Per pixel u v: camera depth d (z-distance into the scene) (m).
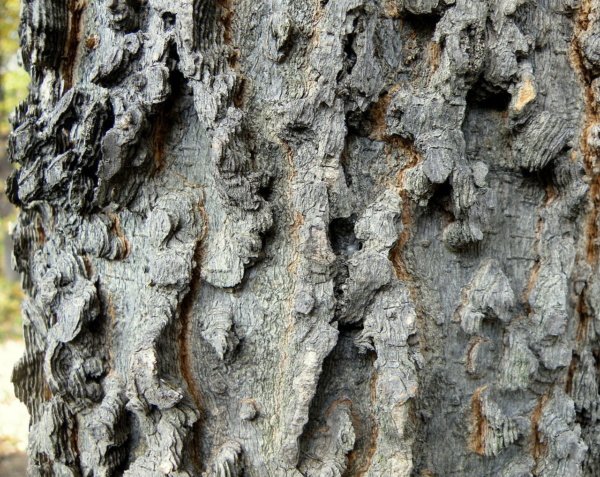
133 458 0.47
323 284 0.44
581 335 0.48
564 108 0.46
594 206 0.47
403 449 0.44
